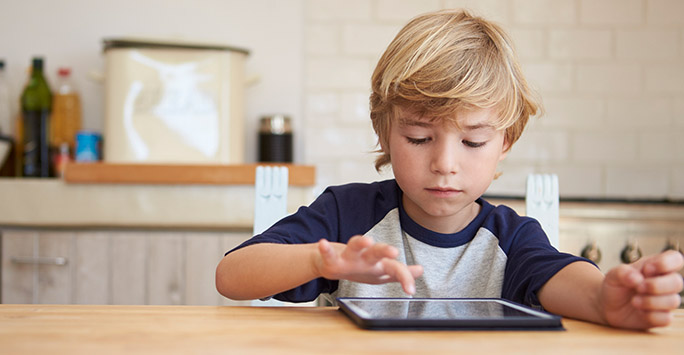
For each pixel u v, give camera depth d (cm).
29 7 247
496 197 207
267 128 238
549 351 51
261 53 250
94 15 248
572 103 256
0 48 246
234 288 80
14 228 204
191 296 201
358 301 70
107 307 69
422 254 101
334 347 51
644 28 258
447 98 82
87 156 223
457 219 101
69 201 200
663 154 258
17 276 199
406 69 87
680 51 258
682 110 258
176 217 200
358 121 251
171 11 249
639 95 258
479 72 87
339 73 251
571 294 70
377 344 52
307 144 250
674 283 60
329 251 66
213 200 200
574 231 206
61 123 237
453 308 67
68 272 200
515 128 99
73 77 248
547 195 110
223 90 214
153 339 53
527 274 82
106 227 204
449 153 83
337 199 106
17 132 238
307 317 64
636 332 61
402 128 86
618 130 258
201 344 51
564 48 256
